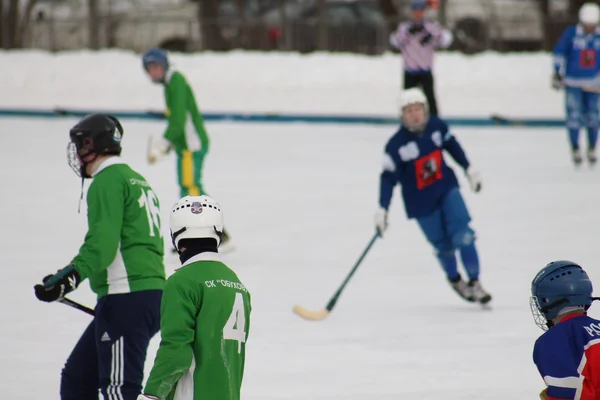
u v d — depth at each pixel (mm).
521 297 23750
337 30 80750
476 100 70688
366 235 31719
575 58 43281
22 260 27781
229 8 85875
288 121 65125
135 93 72188
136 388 13523
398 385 17328
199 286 11594
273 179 42969
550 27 82875
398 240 30984
